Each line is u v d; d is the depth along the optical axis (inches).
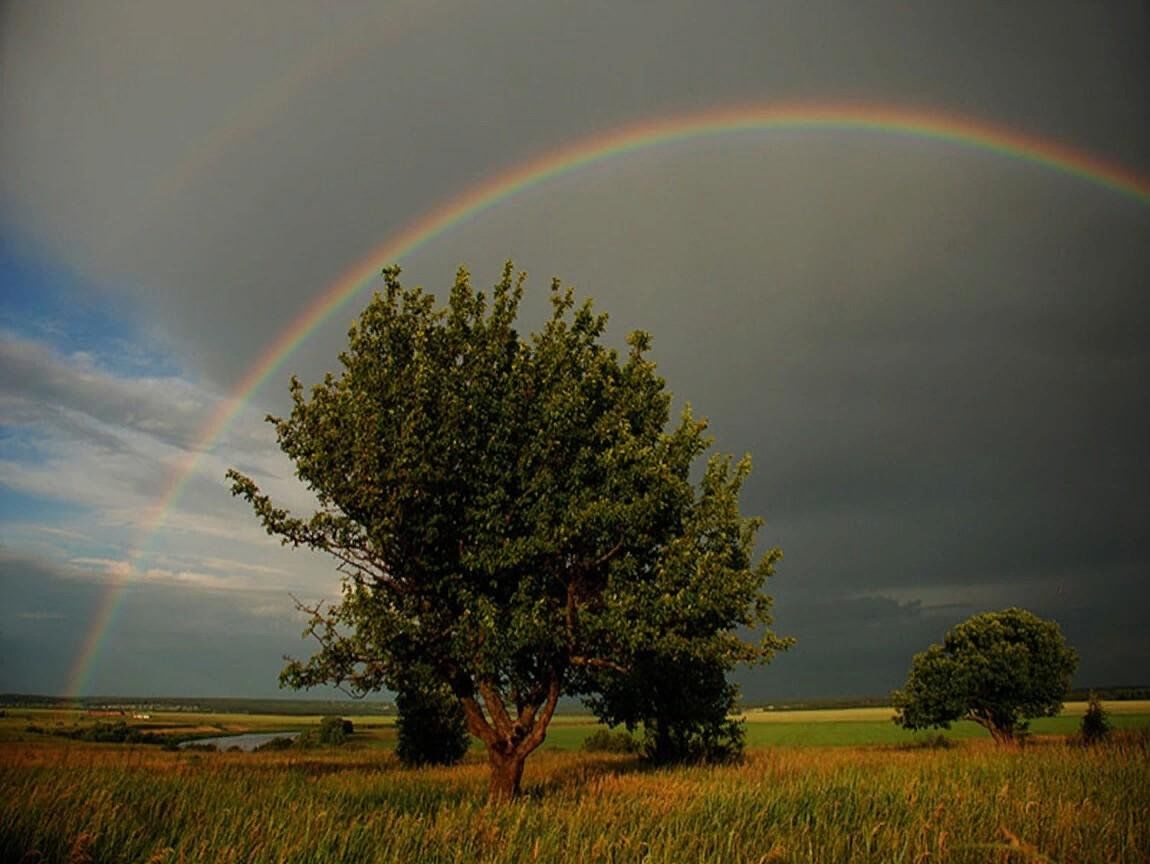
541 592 746.8
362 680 758.5
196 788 633.6
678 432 807.1
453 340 784.9
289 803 566.3
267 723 6048.2
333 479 731.4
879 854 418.3
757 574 866.1
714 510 809.5
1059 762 852.6
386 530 695.7
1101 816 501.7
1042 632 2080.5
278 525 731.4
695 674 1210.0
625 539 737.0
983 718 2166.6
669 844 414.3
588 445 758.5
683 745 1282.0
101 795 504.4
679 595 708.7
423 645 738.2
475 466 716.7
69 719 2888.8
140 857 404.2
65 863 391.9
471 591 713.0
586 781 835.4
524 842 434.9
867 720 5403.5
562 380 777.6
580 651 772.6
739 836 442.9
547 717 763.4
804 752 1568.7
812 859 408.5
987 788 654.5
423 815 554.6
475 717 762.8
